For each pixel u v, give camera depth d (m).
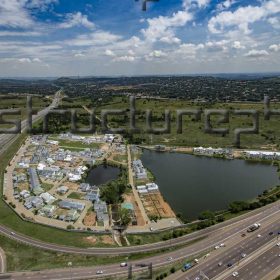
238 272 193.12
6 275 196.88
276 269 194.62
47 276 195.50
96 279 192.25
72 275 195.88
